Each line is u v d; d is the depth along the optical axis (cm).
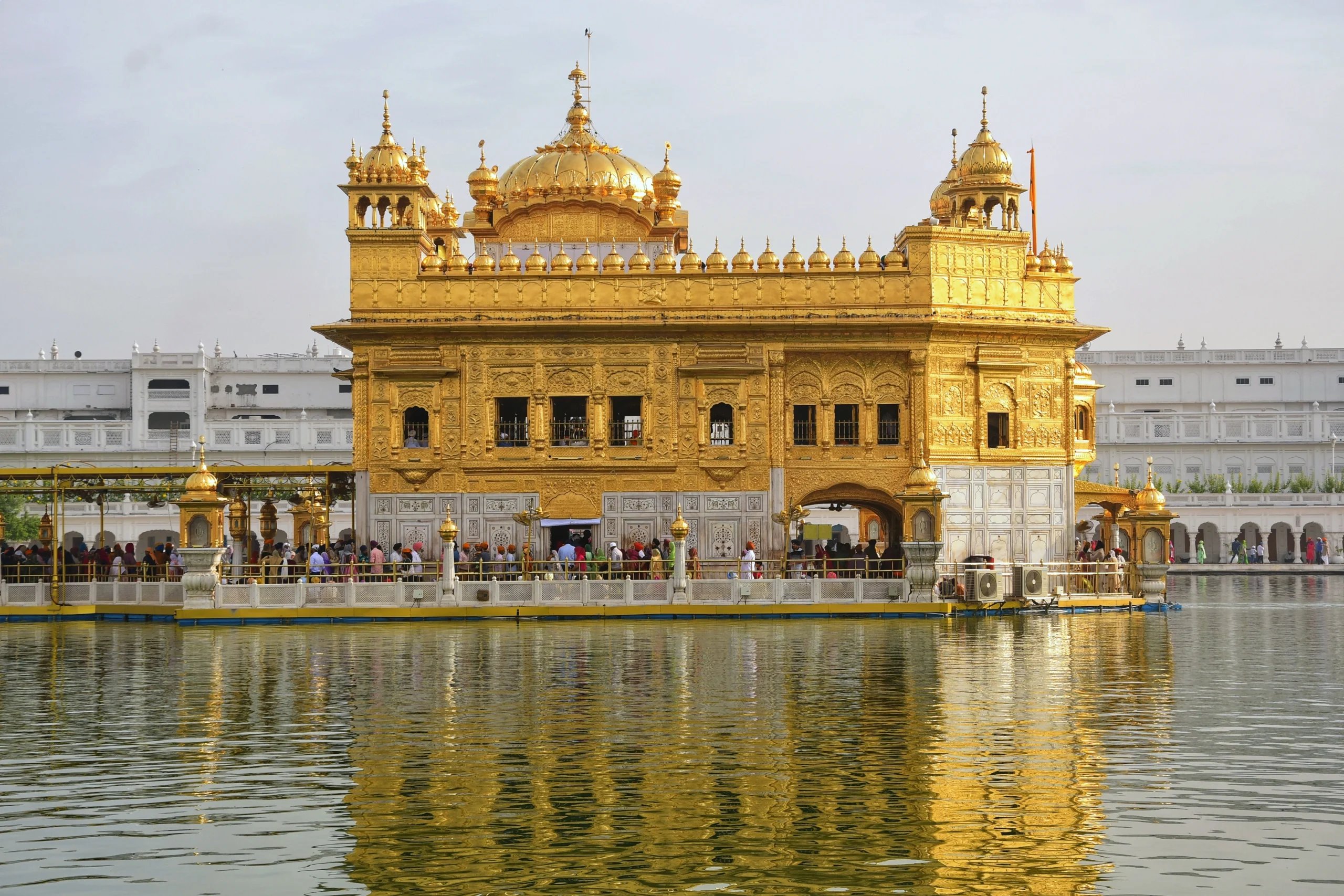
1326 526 9169
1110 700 2205
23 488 4100
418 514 4131
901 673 2527
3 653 2950
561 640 3144
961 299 4138
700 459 4103
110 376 10606
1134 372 11038
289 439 9512
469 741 1877
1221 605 4644
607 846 1378
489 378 4128
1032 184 4956
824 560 3875
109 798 1577
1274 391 11006
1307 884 1249
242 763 1753
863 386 4138
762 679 2445
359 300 4131
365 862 1332
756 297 4116
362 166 4188
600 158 4731
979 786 1602
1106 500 4669
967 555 4141
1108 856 1334
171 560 4191
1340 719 2023
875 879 1277
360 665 2686
